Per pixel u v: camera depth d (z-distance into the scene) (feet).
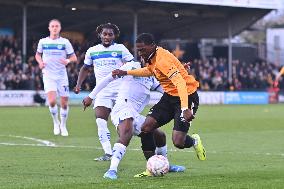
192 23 306.35
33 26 298.35
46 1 251.80
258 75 290.35
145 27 318.24
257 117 165.78
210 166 67.77
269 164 70.13
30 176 59.00
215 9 281.95
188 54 317.63
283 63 340.59
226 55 326.65
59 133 111.14
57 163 69.36
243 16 293.02
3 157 74.84
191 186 51.75
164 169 57.98
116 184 53.11
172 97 61.00
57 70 107.65
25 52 240.73
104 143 73.67
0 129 119.85
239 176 58.18
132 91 63.52
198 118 159.84
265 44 345.31
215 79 272.92
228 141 101.35
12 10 263.49
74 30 312.29
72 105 225.35
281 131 122.42
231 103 266.57
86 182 54.70
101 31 78.95
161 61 57.98
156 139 63.36
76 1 255.70
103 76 79.30
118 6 267.59
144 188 50.80
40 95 223.92
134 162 70.74
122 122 60.29
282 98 283.79
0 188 51.21
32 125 129.49
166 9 276.62
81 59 258.16
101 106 76.38
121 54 79.41
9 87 223.92
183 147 63.87
